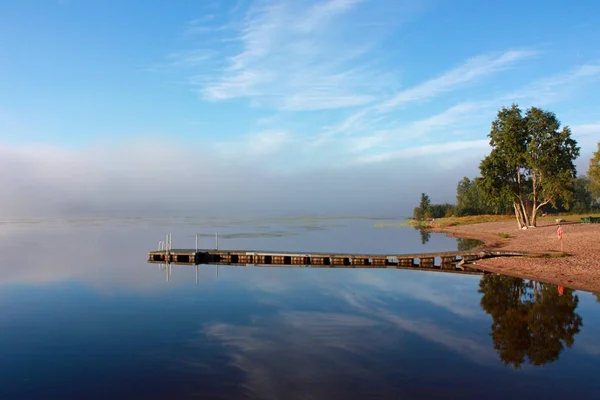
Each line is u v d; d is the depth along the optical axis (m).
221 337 16.03
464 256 35.03
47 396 11.23
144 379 12.20
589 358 13.18
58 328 17.58
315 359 13.48
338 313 19.36
